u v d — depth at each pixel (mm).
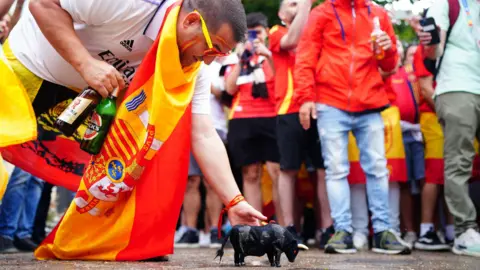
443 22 4895
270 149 5852
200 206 6523
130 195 3062
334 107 4965
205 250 5141
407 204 5883
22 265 2873
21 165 3305
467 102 4781
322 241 5434
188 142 3104
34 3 2932
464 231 4734
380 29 4902
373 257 4273
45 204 5695
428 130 5664
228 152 6348
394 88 5828
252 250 2900
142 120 2977
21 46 3193
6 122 3035
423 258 4195
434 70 5055
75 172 3367
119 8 2914
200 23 2801
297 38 5398
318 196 5621
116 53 3078
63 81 3201
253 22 5879
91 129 3010
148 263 3023
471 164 4828
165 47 2803
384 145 5012
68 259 3188
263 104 5863
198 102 3225
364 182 5586
